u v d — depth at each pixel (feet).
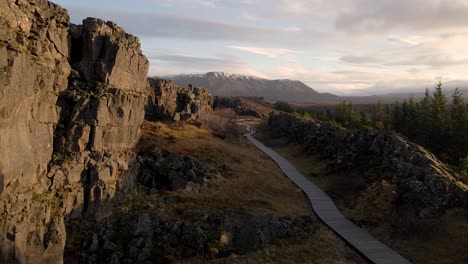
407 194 162.61
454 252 125.18
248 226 143.74
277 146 342.44
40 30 117.29
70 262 117.70
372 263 125.70
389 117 395.34
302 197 196.44
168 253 127.34
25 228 100.94
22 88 97.04
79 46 144.77
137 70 166.81
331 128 293.02
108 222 136.77
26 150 102.73
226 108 618.44
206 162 224.53
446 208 151.94
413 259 126.00
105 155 143.43
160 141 235.61
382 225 154.20
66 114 131.13
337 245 141.90
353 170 218.79
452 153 291.38
